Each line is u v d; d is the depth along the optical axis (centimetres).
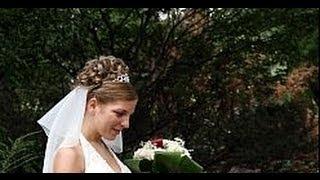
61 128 344
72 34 979
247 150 1057
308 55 1047
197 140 1055
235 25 1034
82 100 339
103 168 338
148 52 1042
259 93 1067
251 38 1039
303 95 1089
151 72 1039
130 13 1009
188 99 1051
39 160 766
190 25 1050
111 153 364
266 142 1062
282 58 1048
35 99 946
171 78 1044
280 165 1065
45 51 962
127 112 337
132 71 1034
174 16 1039
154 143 424
